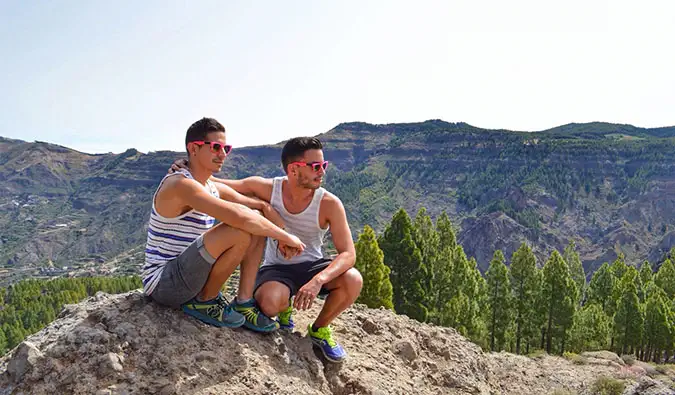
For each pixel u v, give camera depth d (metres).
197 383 3.96
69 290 93.81
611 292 47.56
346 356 5.63
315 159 4.75
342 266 4.79
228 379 4.13
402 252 33.19
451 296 37.25
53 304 84.94
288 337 5.24
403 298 33.34
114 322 4.29
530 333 38.91
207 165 4.38
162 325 4.41
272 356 4.71
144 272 4.57
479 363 8.26
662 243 195.25
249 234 4.22
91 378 3.74
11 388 3.71
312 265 5.14
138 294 4.79
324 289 5.10
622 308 36.66
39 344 4.09
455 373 7.08
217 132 4.35
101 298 4.97
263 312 4.88
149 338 4.23
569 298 36.16
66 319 4.52
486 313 38.03
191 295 4.40
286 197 5.05
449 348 7.75
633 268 50.47
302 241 5.11
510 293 37.94
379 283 26.89
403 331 7.43
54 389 3.66
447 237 41.91
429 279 34.91
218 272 4.30
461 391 6.72
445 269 37.38
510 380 9.76
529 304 38.66
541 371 11.77
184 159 4.55
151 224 4.50
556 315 36.41
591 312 36.91
